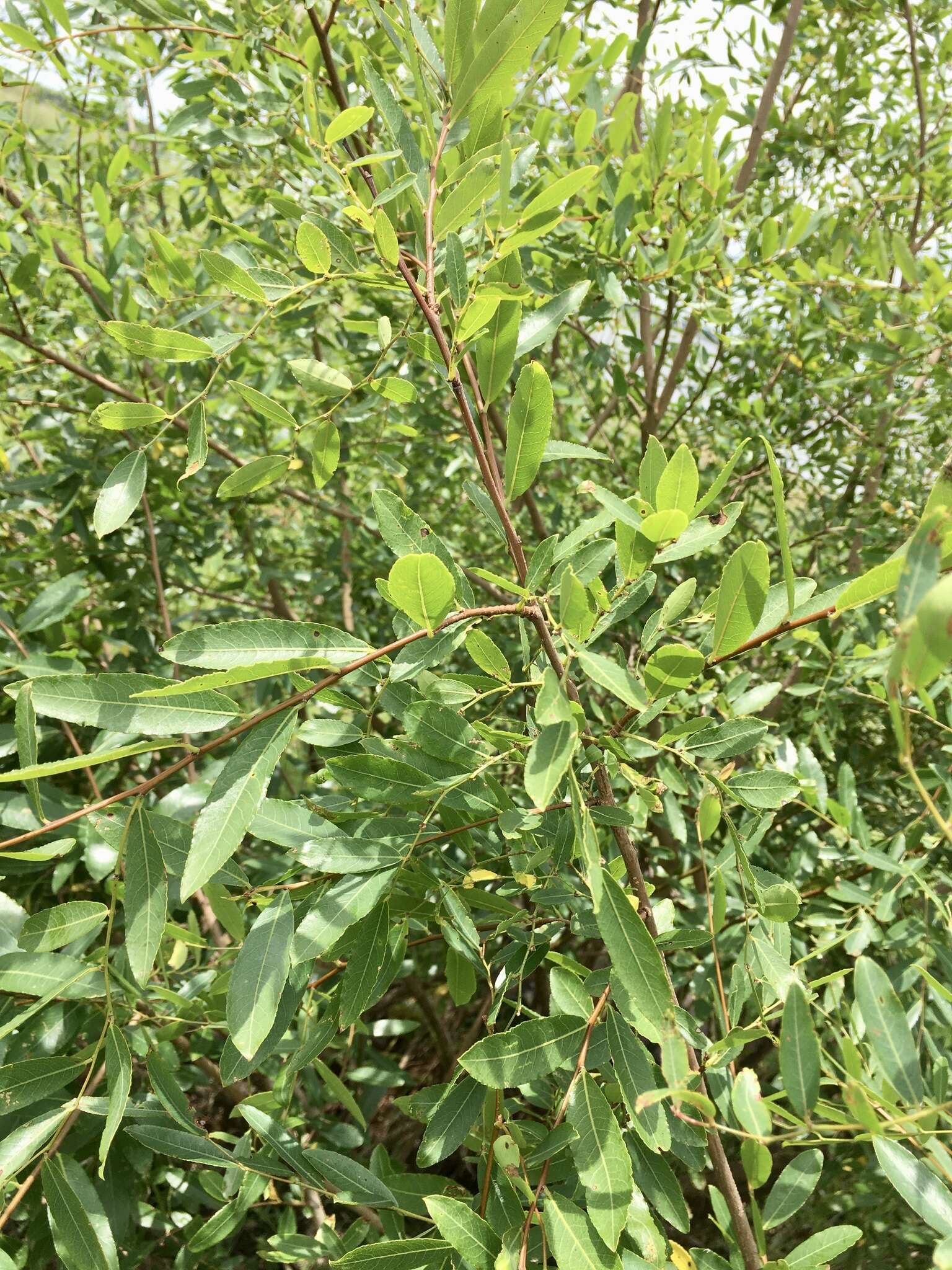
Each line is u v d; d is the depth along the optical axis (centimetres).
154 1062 47
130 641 95
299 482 126
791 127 124
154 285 70
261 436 110
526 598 40
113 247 85
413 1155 117
